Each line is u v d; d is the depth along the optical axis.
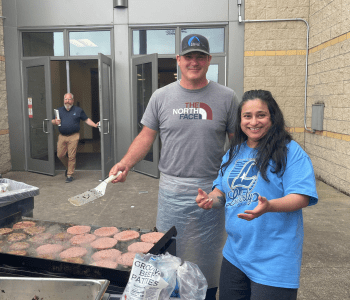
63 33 6.96
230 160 1.54
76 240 1.77
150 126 2.06
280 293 1.30
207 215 1.99
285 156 1.33
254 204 1.37
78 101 13.09
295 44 6.68
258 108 1.38
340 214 4.30
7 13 6.87
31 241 1.79
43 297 1.29
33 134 7.02
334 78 5.61
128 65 6.95
